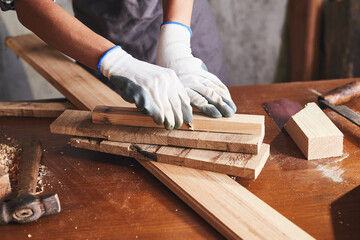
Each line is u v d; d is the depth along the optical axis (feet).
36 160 3.60
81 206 3.10
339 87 4.47
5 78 8.15
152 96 3.29
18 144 4.08
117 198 3.18
